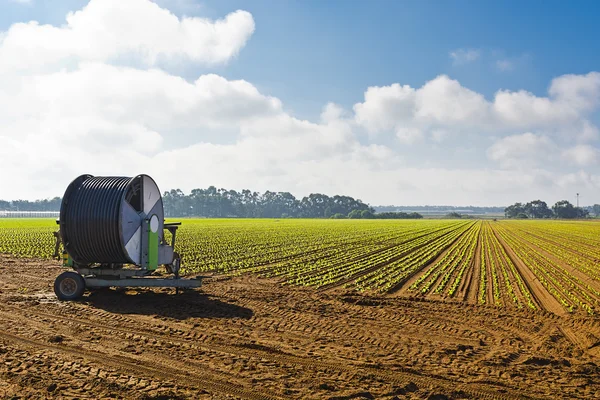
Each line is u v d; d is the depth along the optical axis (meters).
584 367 9.73
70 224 15.27
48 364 9.10
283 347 10.57
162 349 10.21
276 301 15.99
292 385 8.37
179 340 10.96
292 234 56.69
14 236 46.44
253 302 15.68
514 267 27.36
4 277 20.16
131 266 22.03
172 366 9.17
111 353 9.88
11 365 9.01
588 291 19.73
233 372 8.92
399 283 20.89
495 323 13.59
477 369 9.50
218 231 63.38
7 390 7.84
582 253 37.41
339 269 24.94
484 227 93.38
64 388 7.98
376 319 13.71
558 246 44.56
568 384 8.82
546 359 10.18
